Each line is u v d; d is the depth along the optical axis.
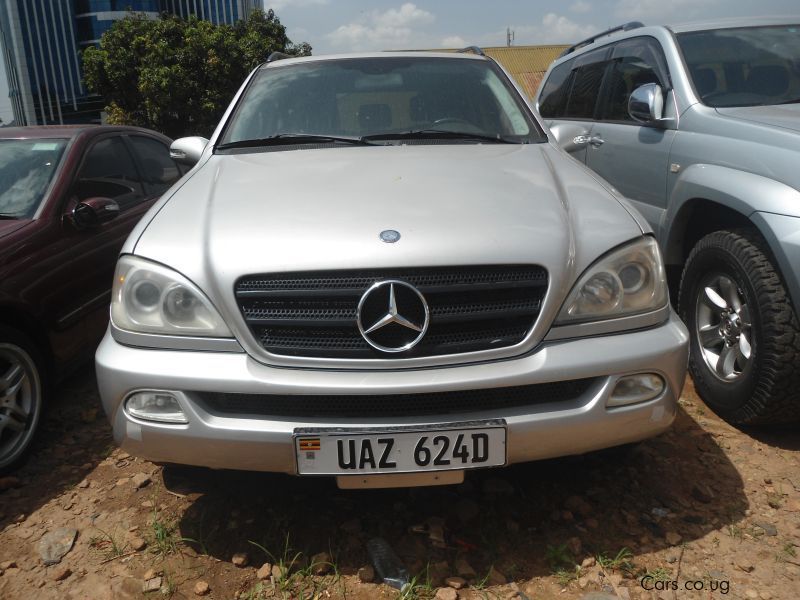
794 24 3.97
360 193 2.32
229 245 2.08
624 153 3.97
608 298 2.07
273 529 2.37
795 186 2.61
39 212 3.35
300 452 1.97
